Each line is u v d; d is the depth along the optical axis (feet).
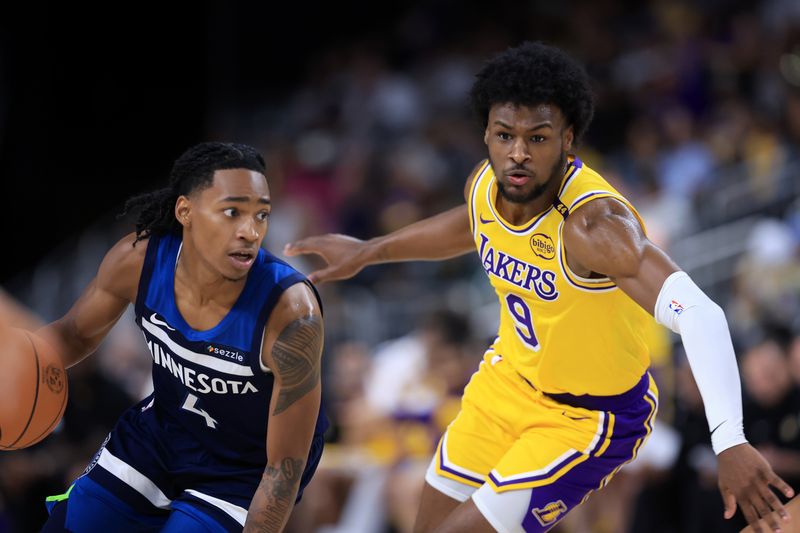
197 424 28.84
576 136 28.63
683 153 78.69
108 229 98.27
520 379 31.19
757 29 88.07
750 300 60.18
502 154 27.66
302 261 74.84
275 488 27.50
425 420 53.31
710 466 48.21
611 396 29.94
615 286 28.17
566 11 99.19
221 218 26.66
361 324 70.64
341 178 88.89
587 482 30.25
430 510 32.45
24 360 27.61
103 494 29.12
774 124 77.92
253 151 27.55
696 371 25.04
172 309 27.81
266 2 112.06
